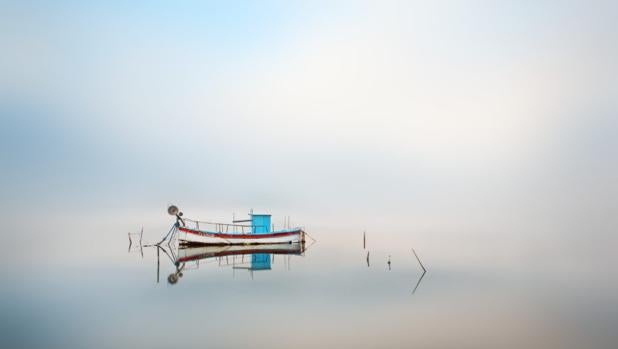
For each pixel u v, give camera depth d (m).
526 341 18.52
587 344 18.08
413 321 21.19
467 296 26.56
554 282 31.55
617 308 23.83
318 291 27.62
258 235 55.97
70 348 17.11
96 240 64.25
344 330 19.72
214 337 18.58
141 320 20.91
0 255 44.62
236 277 32.81
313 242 65.69
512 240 66.50
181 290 27.78
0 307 23.22
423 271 36.19
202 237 53.16
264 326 20.17
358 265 39.72
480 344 18.03
